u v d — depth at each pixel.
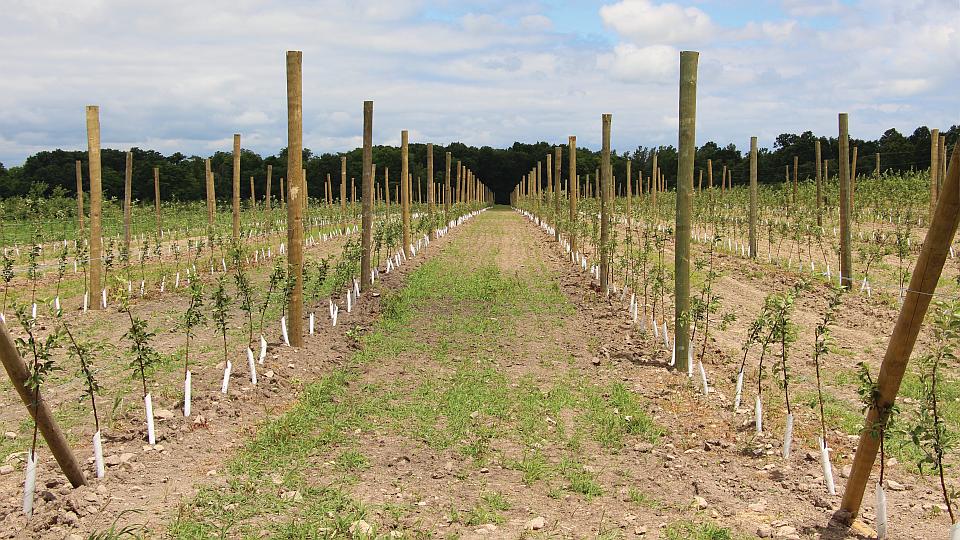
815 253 26.58
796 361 13.05
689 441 9.04
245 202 54.16
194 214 40.16
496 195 127.19
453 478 7.87
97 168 16.97
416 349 13.66
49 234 31.52
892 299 18.17
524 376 11.92
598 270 21.69
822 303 18.03
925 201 29.39
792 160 69.19
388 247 24.23
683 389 11.19
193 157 84.38
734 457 8.52
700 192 43.75
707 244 29.08
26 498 6.54
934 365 6.35
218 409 9.67
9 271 17.27
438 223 38.50
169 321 16.05
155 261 27.02
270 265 25.61
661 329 15.23
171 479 7.55
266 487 7.37
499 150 124.94
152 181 70.94
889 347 6.16
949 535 6.03
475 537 6.47
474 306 17.77
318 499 7.13
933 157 24.00
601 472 8.08
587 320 16.33
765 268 23.39
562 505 7.23
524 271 24.20
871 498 7.37
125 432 8.71
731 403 10.48
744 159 75.38
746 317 16.83
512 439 9.06
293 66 12.70
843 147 18.84
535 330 15.30
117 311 16.97
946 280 19.89
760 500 7.26
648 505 7.22
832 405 10.45
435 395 10.81
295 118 12.83
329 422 9.52
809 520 6.76
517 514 7.02
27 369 6.71
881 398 6.27
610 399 10.73
